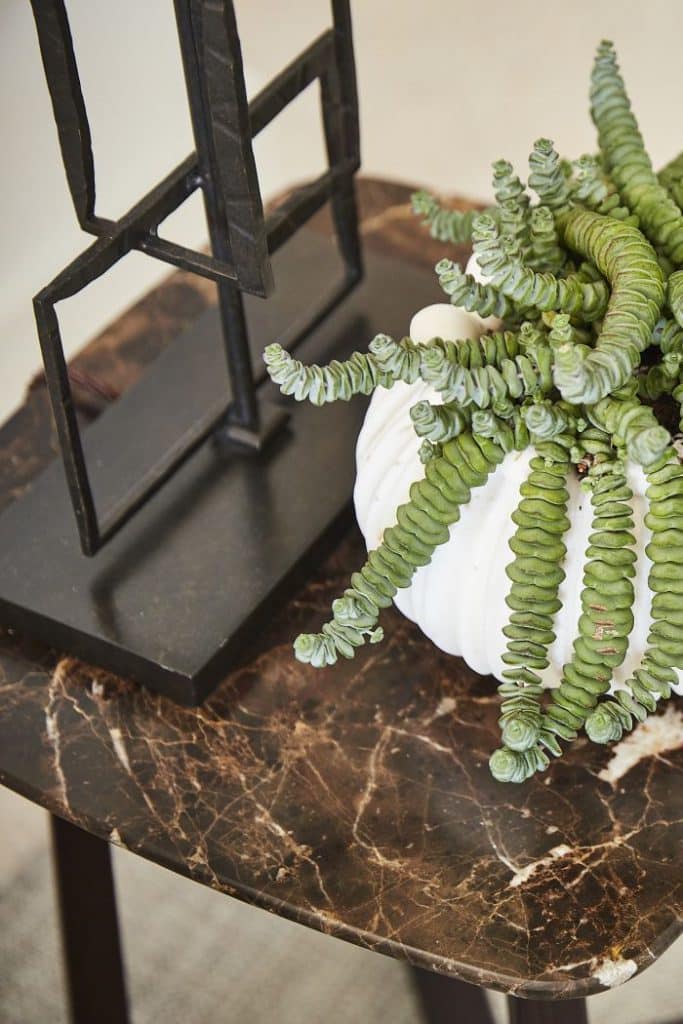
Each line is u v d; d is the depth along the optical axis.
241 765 0.88
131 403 1.05
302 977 1.40
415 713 0.90
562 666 0.81
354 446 1.01
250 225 0.79
